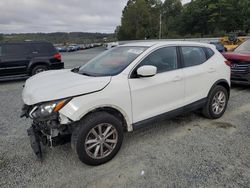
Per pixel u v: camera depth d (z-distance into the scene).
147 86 3.35
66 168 2.98
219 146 3.49
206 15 66.62
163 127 4.22
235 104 5.54
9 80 10.05
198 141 3.66
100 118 2.92
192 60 4.15
